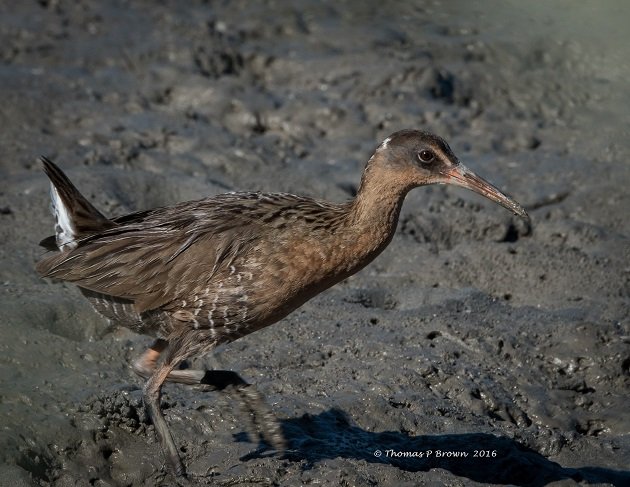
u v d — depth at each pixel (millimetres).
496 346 11875
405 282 13227
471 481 9844
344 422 10672
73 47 18562
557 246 13922
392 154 10164
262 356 11570
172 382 10602
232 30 19625
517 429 10852
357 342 11805
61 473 9914
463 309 12586
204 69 18234
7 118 16125
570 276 13266
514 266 13453
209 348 10234
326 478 9695
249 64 18609
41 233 13344
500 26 20141
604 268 13406
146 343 11570
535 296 13039
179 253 10070
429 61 18453
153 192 14539
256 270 9883
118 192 14312
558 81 18422
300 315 12297
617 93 18109
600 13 20578
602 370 11742
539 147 16594
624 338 12102
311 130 16766
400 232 14172
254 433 10398
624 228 14500
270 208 10227
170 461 9852
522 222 14398
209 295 9961
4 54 18172
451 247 14227
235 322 10086
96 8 20172
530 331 12172
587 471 10492
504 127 16984
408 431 10672
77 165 15094
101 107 16797
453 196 14906
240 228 10055
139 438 10367
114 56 18328
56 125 16219
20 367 10867
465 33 19891
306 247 9945
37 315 11570
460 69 18562
